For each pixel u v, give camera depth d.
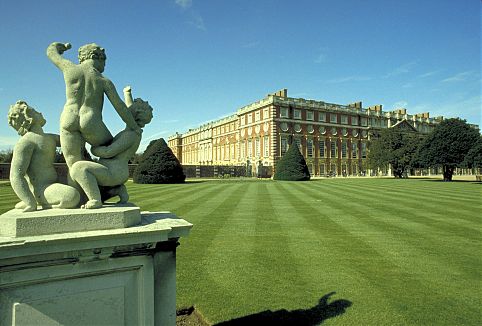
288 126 53.38
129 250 2.40
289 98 54.09
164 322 2.67
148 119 3.05
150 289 2.54
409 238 7.54
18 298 2.12
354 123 61.62
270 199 15.38
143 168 32.06
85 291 2.32
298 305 4.23
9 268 2.04
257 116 56.09
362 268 5.54
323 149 57.38
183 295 4.50
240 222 9.32
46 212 2.36
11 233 2.15
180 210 11.52
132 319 2.51
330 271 5.39
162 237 2.49
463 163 36.19
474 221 9.65
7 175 35.44
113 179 2.76
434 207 12.69
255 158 56.28
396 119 67.62
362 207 12.64
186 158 92.69
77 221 2.32
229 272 5.33
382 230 8.36
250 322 3.81
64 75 2.66
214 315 3.98
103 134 2.74
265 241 7.21
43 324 2.19
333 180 40.22
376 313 4.00
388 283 4.91
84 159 2.80
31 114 2.60
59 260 2.17
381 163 48.28
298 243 7.06
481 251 6.50
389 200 15.14
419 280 5.03
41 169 2.64
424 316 3.93
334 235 7.80
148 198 15.54
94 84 2.66
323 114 57.75
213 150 73.75
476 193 19.20
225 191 20.22
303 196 17.03
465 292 4.60
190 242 7.09
